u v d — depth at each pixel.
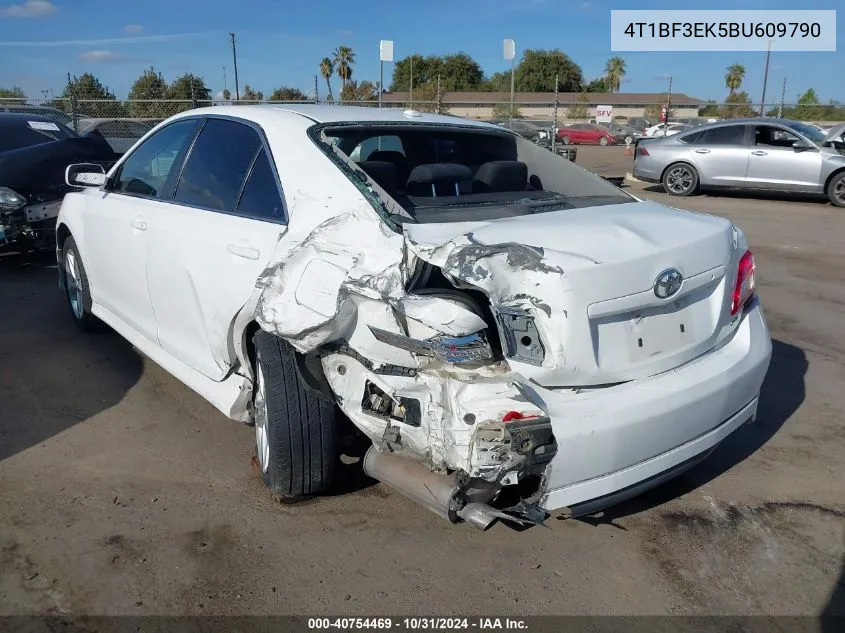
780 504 3.33
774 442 3.95
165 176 4.07
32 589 2.62
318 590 2.67
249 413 3.36
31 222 7.07
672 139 14.58
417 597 2.65
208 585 2.67
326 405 2.94
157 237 3.81
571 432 2.41
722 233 3.02
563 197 3.49
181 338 3.74
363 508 3.20
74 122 15.83
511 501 2.57
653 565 2.88
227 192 3.49
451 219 2.87
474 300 2.49
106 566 2.76
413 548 2.94
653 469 2.68
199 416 4.07
